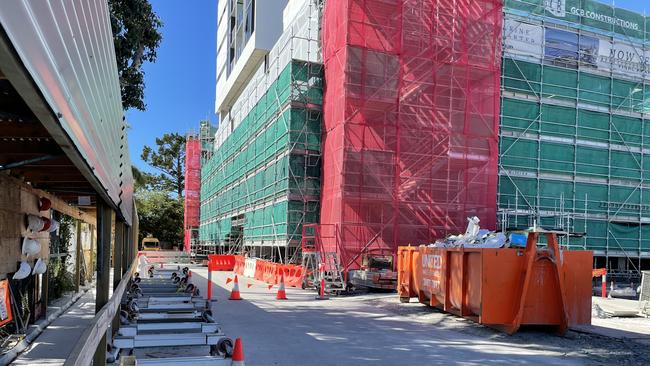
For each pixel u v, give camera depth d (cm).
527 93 2817
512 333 1079
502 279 1095
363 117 2302
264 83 3366
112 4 1345
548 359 873
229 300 1666
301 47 3083
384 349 936
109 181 546
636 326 1238
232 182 4231
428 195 2325
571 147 2884
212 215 5209
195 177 6316
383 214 2280
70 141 263
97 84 357
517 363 844
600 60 2994
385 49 2342
